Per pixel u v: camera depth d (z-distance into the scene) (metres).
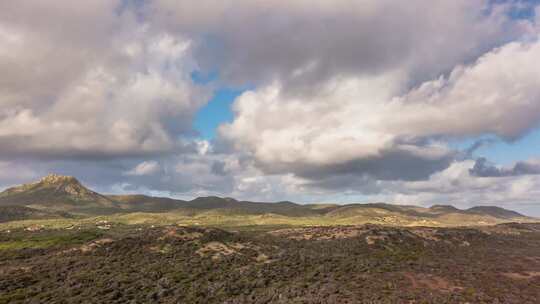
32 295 66.56
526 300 67.19
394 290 71.50
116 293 68.19
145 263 91.62
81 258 94.62
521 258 115.50
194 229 124.06
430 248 137.12
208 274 85.12
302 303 64.06
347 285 75.50
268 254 107.88
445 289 72.75
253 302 67.12
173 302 66.81
